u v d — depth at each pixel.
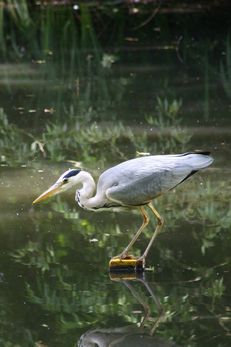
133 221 11.30
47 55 25.81
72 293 8.72
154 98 19.44
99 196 9.58
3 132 16.38
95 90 20.42
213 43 26.92
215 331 7.75
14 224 11.07
